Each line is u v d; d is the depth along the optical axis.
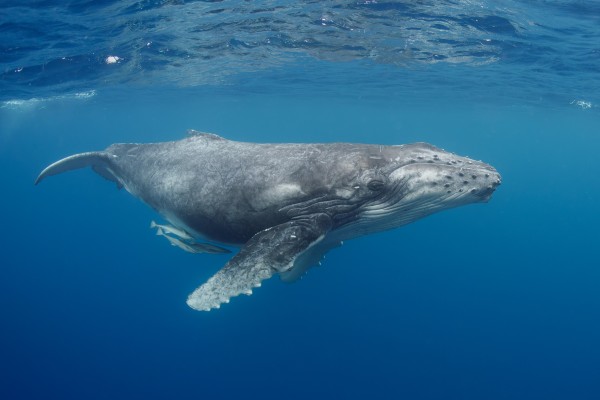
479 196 8.05
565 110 37.56
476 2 14.74
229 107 50.94
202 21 16.69
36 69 22.14
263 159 8.78
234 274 7.32
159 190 10.16
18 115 43.50
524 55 20.11
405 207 8.34
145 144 11.53
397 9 15.55
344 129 87.50
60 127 62.50
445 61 22.34
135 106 45.75
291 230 7.99
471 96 34.50
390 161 8.34
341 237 9.38
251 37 19.06
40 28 16.73
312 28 17.73
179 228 10.23
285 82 31.59
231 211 8.76
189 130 10.56
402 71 25.64
